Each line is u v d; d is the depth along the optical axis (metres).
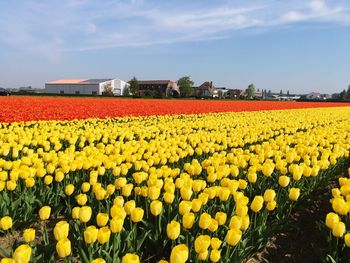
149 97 73.69
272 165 6.03
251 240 4.63
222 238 4.31
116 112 23.08
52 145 10.23
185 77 110.25
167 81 123.19
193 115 25.02
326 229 4.93
